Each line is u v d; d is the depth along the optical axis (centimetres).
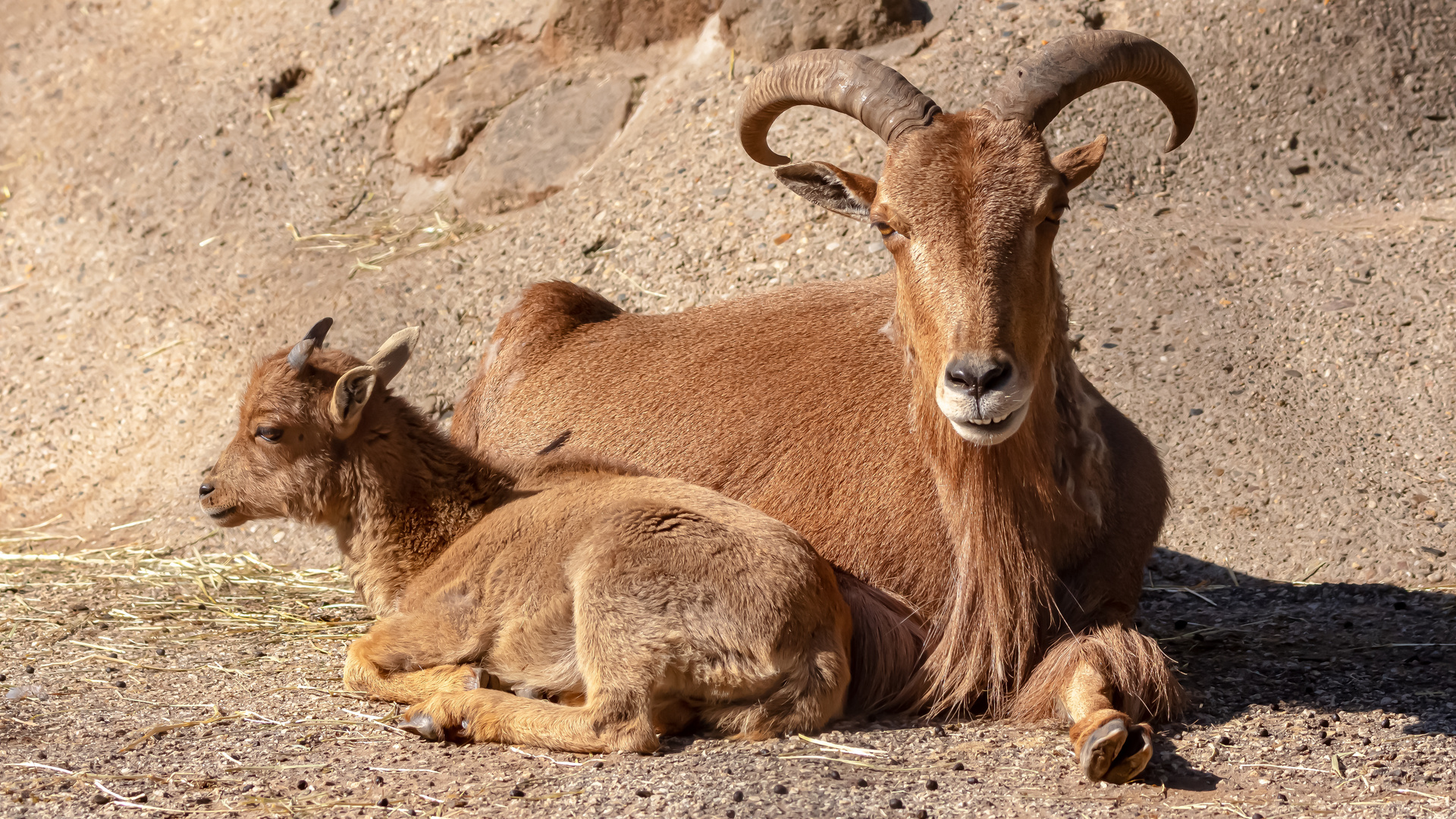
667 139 3753
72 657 2161
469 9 4469
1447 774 1566
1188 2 3775
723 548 1727
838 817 1410
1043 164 1678
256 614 2473
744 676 1689
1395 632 2245
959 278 1620
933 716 1827
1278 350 2969
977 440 1608
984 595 1814
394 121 4359
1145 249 3209
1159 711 1783
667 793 1484
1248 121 3556
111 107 4662
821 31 3816
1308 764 1611
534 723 1681
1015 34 3728
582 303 2577
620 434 2248
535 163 3959
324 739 1731
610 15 4184
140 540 3109
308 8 4766
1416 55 3603
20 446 3569
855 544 1952
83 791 1535
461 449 2072
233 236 4094
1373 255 3122
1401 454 2745
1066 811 1446
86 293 4044
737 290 3206
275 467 1991
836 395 2075
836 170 1855
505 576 1822
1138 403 2903
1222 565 2653
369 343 3378
